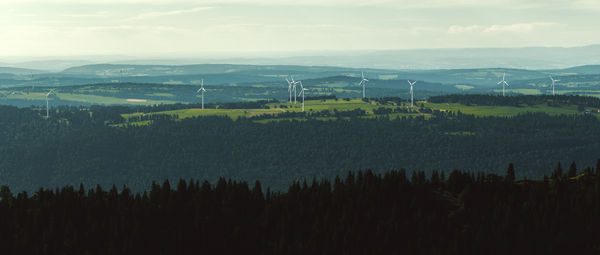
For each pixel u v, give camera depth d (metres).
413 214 182.00
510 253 159.62
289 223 187.00
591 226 163.38
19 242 180.88
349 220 182.38
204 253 178.62
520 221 169.50
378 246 169.38
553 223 166.25
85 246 181.00
